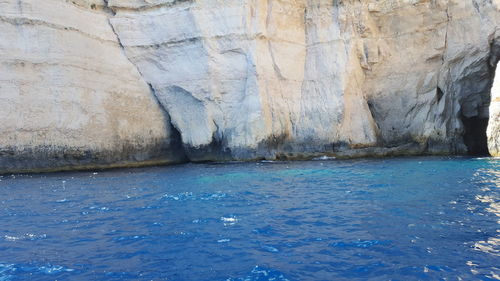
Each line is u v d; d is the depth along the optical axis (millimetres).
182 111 19531
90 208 8570
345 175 12664
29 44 15844
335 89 19609
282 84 19844
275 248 5617
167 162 19812
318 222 6879
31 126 15594
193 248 5711
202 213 7809
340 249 5492
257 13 19000
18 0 15727
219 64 19094
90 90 17266
